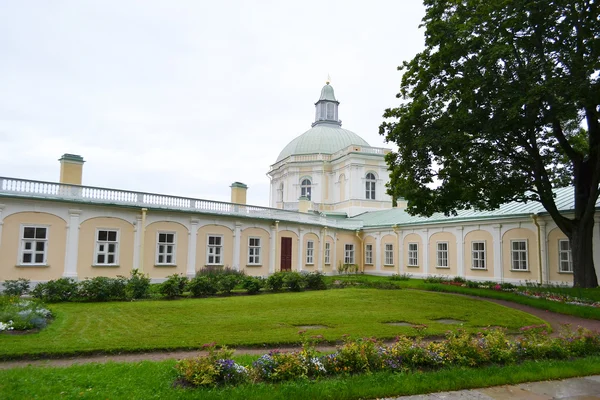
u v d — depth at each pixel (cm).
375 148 4747
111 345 917
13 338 951
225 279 1881
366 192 4641
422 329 1050
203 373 659
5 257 1809
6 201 1825
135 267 2211
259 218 2852
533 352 845
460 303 1677
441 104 1870
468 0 1761
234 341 967
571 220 1927
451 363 780
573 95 1443
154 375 687
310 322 1230
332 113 5800
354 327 1153
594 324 1341
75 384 643
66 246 1989
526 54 1720
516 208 2678
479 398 625
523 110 1636
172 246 2391
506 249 2647
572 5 1574
